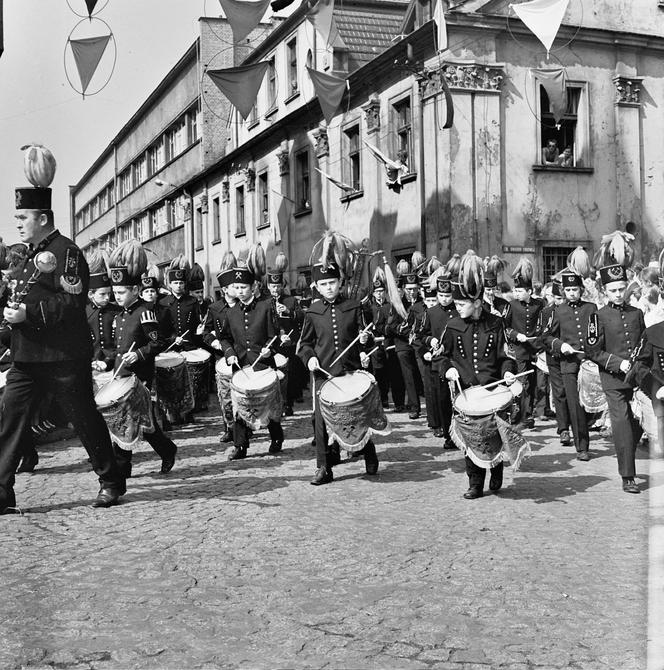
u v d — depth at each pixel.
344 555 5.27
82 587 4.65
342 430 7.47
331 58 24.58
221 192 35.34
